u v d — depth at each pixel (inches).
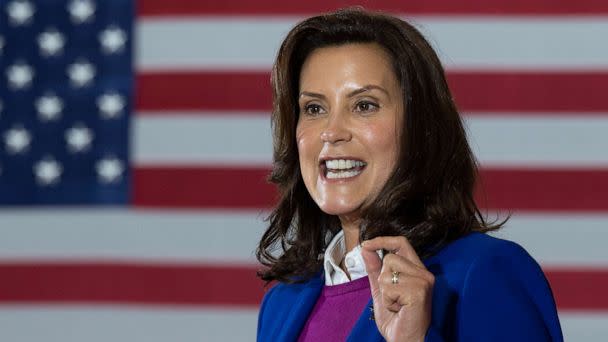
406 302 141.8
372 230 166.2
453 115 171.5
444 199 168.1
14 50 407.8
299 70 182.9
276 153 192.2
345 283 174.1
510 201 381.7
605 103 380.2
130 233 399.9
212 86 397.1
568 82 381.4
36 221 403.9
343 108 170.7
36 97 406.0
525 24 383.9
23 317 402.6
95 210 401.4
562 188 380.5
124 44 402.0
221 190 395.9
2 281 403.2
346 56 171.3
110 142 401.1
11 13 409.4
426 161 167.2
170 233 398.3
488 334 147.8
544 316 154.9
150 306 399.9
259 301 396.5
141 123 399.5
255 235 395.2
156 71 399.5
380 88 168.4
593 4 382.6
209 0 399.5
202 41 398.3
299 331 177.0
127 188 399.9
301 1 395.5
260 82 395.2
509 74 382.6
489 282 151.3
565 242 380.5
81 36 406.0
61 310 402.0
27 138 405.4
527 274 155.9
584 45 382.0
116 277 400.5
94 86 403.2
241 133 395.5
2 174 404.2
